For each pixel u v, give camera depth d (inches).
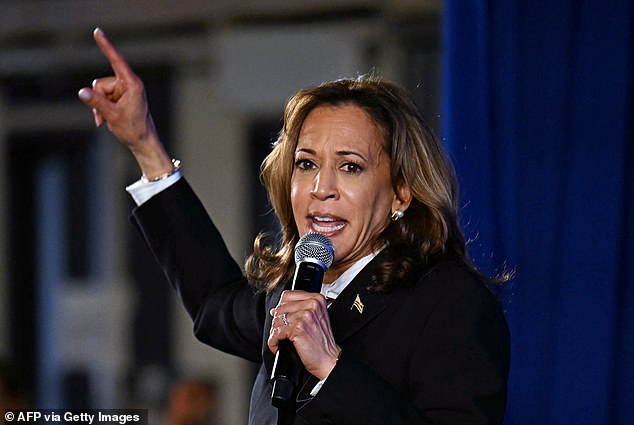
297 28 725.9
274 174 222.1
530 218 264.2
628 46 261.6
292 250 229.6
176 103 807.1
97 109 246.5
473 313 199.2
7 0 767.1
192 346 814.5
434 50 702.5
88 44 793.6
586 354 260.5
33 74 841.5
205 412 550.9
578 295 261.3
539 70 264.7
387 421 186.9
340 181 204.8
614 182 260.8
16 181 875.4
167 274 259.4
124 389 824.3
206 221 259.9
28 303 888.3
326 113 208.2
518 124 264.8
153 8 739.4
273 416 209.9
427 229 209.8
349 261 212.2
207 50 770.8
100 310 834.8
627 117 262.1
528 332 263.4
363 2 693.9
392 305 204.8
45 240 881.5
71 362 844.0
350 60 712.4
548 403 262.7
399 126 207.9
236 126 796.6
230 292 250.1
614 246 260.1
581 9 263.7
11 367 347.6
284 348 189.8
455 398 192.1
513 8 263.7
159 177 257.4
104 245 850.8
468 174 259.4
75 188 863.7
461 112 261.1
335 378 187.5
